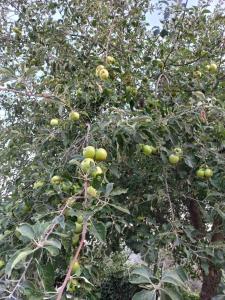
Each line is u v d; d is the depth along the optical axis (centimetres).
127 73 347
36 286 164
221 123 283
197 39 412
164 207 321
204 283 383
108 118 250
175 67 387
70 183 228
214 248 253
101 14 373
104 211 245
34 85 276
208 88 361
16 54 421
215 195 267
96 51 399
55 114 338
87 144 244
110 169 255
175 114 276
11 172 380
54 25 392
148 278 154
